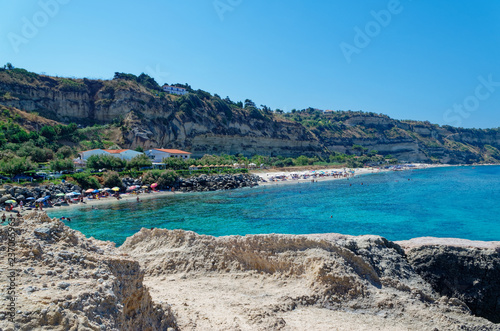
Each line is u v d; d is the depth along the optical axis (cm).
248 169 12338
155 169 8638
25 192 5544
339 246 2030
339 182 11056
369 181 11506
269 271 1978
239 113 16675
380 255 2111
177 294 1698
